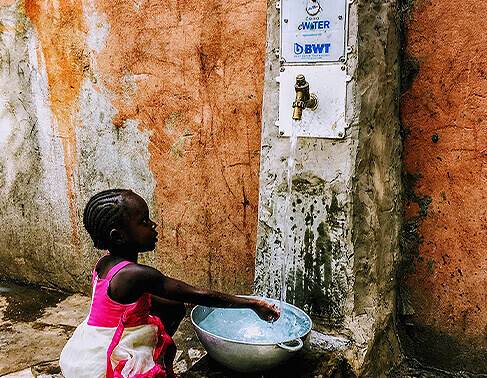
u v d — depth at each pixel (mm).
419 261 2461
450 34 2234
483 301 2295
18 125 3479
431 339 2465
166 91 2922
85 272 3430
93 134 3215
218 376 1932
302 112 2100
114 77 3072
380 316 2301
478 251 2281
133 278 1657
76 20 3123
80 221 3361
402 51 2371
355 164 2076
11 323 3094
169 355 1897
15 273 3744
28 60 3344
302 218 2207
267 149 2262
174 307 1989
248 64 2643
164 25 2857
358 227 2145
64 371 1714
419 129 2381
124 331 1697
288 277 2277
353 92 2035
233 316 2205
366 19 2041
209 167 2863
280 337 2045
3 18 3359
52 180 3426
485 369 2328
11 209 3639
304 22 2072
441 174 2348
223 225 2875
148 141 3041
